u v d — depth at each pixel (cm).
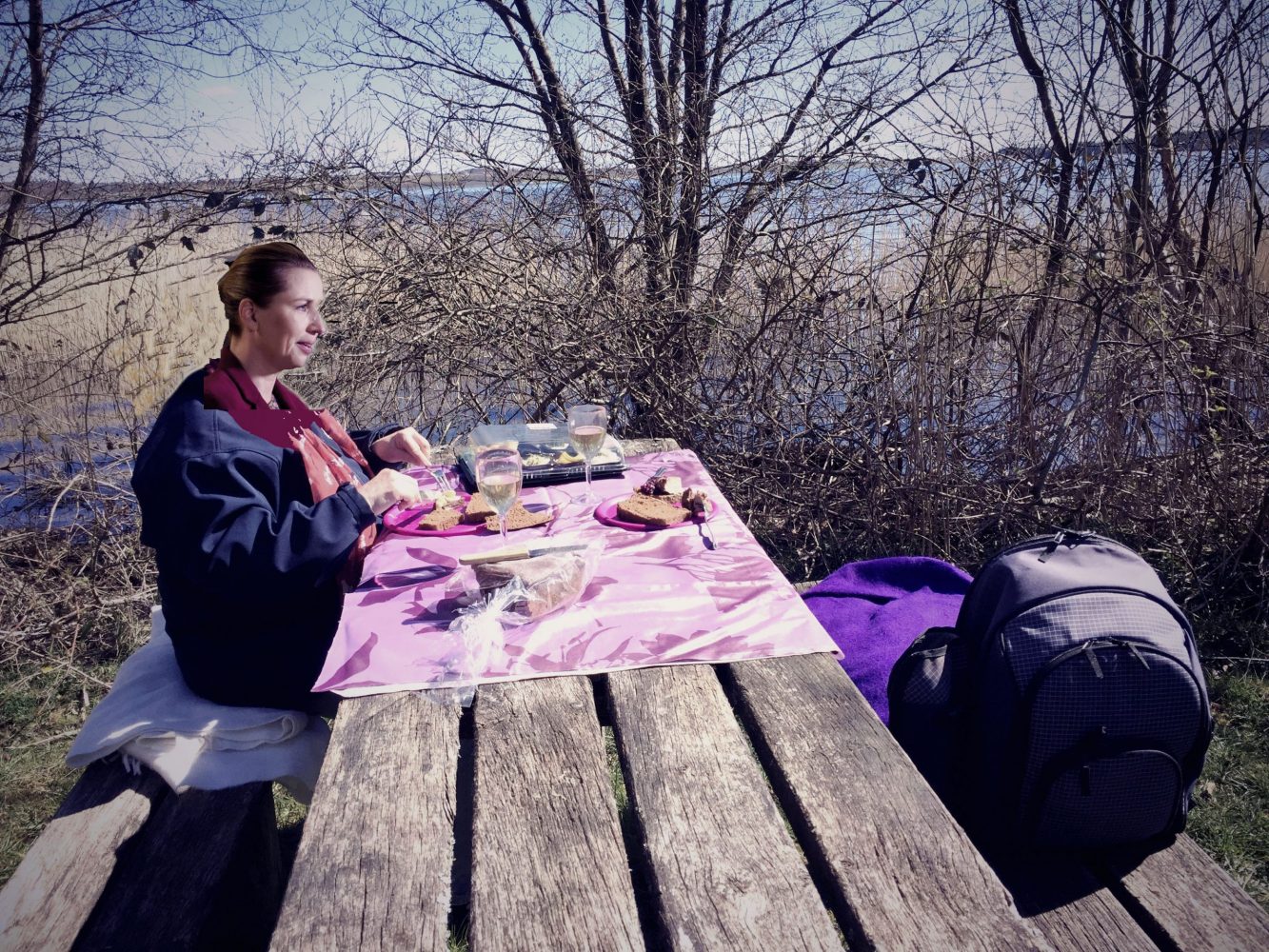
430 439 483
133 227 512
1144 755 168
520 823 137
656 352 474
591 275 472
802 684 168
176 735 190
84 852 167
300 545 193
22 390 482
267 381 233
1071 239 429
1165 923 160
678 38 534
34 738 340
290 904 123
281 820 291
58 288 513
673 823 135
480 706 162
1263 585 364
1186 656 172
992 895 122
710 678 169
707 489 258
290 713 198
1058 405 423
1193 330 398
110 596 412
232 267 221
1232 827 265
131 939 148
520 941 116
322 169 475
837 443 459
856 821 135
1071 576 186
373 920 121
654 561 211
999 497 428
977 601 204
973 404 444
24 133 505
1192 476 395
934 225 439
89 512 457
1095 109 441
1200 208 429
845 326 446
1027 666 173
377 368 452
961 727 188
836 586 325
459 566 211
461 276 464
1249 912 162
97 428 482
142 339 529
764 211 459
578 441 251
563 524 235
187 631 204
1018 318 432
